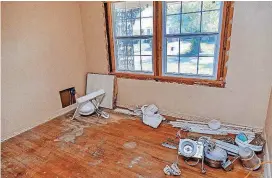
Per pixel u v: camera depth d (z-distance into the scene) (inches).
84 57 149.9
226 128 107.4
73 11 136.3
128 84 136.9
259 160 80.1
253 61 95.0
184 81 115.0
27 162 89.4
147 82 128.3
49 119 130.9
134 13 122.7
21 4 106.9
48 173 82.1
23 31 109.8
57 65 131.5
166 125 117.1
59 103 136.8
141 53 128.7
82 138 107.4
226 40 98.7
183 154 82.8
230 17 95.0
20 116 114.5
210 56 107.0
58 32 128.9
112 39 135.9
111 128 116.9
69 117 134.0
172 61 119.6
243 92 101.2
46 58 124.1
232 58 99.5
